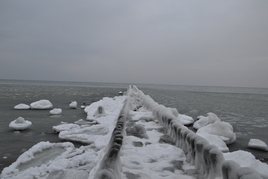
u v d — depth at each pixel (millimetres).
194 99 33344
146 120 8688
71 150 6766
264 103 29047
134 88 33906
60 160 5727
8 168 5367
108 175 2689
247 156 4809
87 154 6254
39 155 6355
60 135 8406
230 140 8438
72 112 15984
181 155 4488
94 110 15219
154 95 41531
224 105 25047
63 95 33781
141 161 4227
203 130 8828
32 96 29766
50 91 44344
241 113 18141
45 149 6883
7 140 8266
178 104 24656
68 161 5652
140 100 16703
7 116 13789
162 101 28125
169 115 6855
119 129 4535
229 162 2609
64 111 16469
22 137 8695
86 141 7727
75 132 8820
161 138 5918
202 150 3586
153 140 5777
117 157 3373
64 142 7488
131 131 6145
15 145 7660
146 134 6102
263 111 19703
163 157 4422
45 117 13648
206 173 3377
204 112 18000
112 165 3113
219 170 3059
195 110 19359
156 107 9195
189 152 4215
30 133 9352
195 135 4074
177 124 5590
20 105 17766
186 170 3701
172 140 5715
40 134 9180
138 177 3525
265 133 10609
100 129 9305
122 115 6145
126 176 3557
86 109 15977
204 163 3461
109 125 10078
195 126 10844
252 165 4539
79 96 32594
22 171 5281
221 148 6699
